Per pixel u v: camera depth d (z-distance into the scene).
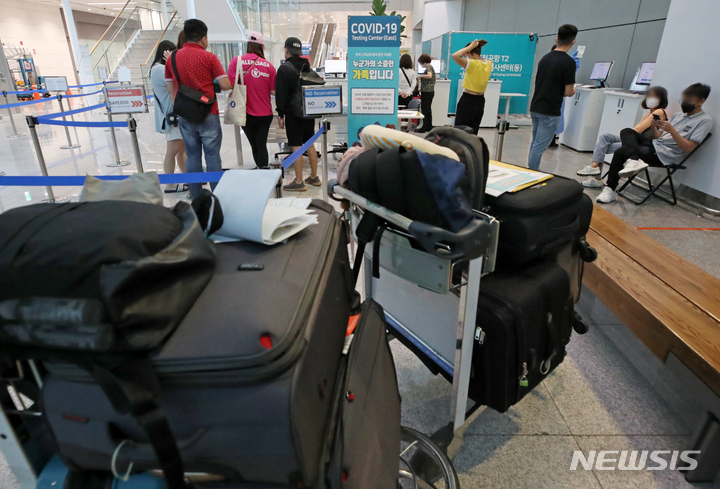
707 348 1.30
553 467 1.35
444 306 1.22
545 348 1.27
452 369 1.26
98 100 12.33
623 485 1.29
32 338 0.57
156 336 0.59
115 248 0.57
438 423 1.50
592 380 1.73
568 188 1.36
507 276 1.29
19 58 15.79
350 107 3.91
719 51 3.30
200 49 3.14
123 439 0.65
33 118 3.04
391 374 1.10
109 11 20.92
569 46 3.83
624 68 6.72
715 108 3.37
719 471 1.26
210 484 0.68
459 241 0.91
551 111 3.99
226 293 0.70
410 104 7.37
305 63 4.02
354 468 0.74
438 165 0.93
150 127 8.34
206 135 3.41
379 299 1.58
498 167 1.56
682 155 3.53
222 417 0.60
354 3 19.81
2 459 1.34
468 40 9.27
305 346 0.65
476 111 5.01
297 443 0.60
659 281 1.76
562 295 1.30
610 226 2.42
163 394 0.60
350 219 1.47
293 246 0.88
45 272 0.56
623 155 3.71
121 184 0.92
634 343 1.81
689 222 3.34
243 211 0.86
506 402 1.22
